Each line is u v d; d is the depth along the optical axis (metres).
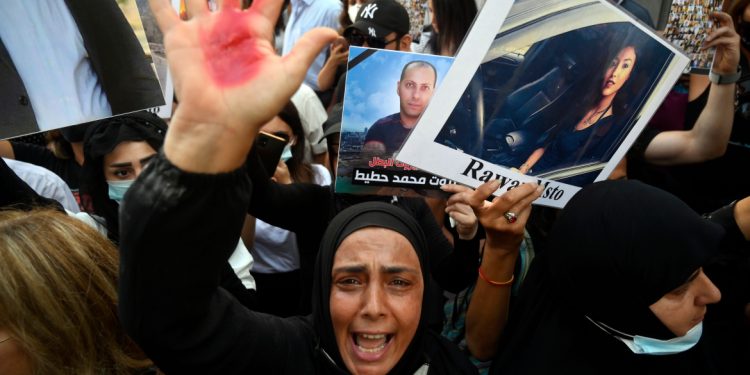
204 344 0.88
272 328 1.12
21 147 2.59
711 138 2.08
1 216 1.11
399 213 1.28
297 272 2.42
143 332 0.77
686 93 2.38
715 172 2.30
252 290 1.79
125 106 1.13
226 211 0.71
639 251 1.20
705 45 1.95
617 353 1.36
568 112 1.34
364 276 1.17
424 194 1.56
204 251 0.72
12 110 1.09
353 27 2.86
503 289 1.46
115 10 1.10
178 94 0.67
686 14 2.03
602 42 1.29
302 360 1.17
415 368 1.27
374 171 1.54
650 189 1.26
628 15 1.27
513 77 1.26
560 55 1.26
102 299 1.07
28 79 1.07
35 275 1.00
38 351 1.00
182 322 0.79
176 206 0.68
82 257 1.06
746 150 2.23
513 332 1.47
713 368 1.45
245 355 0.98
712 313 1.72
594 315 1.30
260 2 0.68
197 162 0.68
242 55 0.67
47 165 2.60
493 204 1.33
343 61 3.62
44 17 1.07
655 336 1.27
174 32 0.67
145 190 0.69
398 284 1.19
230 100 0.66
